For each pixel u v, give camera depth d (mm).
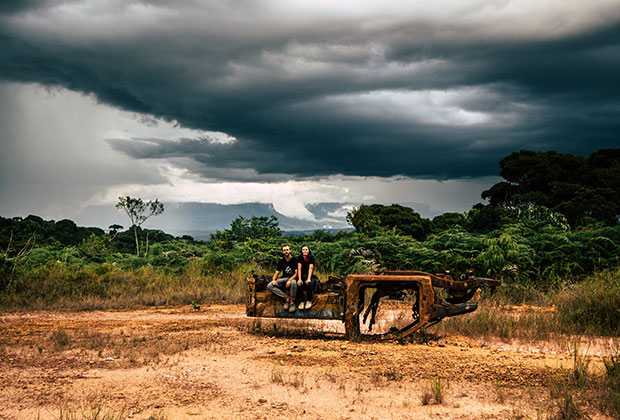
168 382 6047
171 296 14383
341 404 5262
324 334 9320
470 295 9539
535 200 57250
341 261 18266
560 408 4863
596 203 49188
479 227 33562
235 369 6598
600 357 6984
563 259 15195
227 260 19016
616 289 10188
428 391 5602
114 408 5156
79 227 45156
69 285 15172
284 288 9289
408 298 13805
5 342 8250
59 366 6750
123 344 8055
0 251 19375
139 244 38281
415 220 57438
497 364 6648
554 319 9469
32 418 4891
